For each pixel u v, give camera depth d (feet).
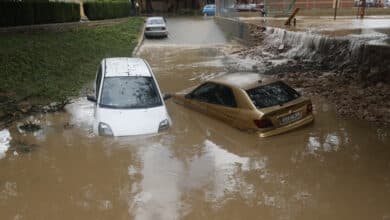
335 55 57.36
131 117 29.30
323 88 44.27
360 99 38.88
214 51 81.15
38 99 39.78
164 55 76.59
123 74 32.42
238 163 25.79
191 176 23.98
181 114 34.32
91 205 20.97
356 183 22.80
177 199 21.39
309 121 30.53
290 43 73.56
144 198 21.56
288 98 30.01
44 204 21.13
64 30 81.71
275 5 141.18
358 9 122.01
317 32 70.79
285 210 20.21
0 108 35.91
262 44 83.05
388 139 28.99
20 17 70.38
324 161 25.71
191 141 29.17
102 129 28.78
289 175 24.00
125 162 26.03
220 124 31.27
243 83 30.96
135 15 163.02
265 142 28.30
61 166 25.53
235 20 104.73
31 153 27.43
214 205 20.75
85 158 26.61
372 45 48.21
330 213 19.86
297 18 115.34
